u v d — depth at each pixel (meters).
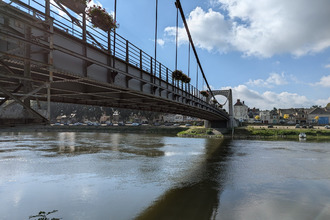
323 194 14.95
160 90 18.52
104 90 14.70
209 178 18.55
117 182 17.12
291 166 23.61
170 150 34.78
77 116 109.50
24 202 13.14
